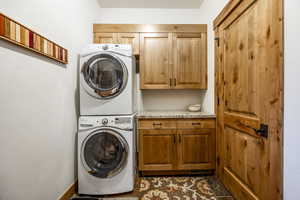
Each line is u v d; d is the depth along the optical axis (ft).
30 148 4.18
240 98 5.59
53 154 5.16
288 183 3.64
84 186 6.32
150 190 6.72
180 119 7.79
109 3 9.50
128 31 8.89
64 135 5.85
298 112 3.37
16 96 3.75
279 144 3.86
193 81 8.93
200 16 9.89
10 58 3.58
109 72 6.72
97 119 6.35
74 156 6.59
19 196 3.84
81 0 7.34
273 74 4.04
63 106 5.79
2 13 3.32
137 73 9.78
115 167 6.36
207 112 8.80
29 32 4.01
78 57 7.00
